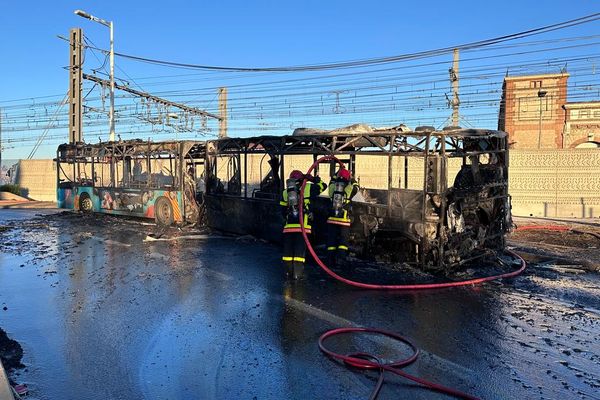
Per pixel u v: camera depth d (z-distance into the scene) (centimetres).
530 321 555
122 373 419
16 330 529
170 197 1375
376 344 483
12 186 2873
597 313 586
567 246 1087
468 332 519
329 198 886
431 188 770
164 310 596
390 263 838
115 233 1281
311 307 606
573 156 1842
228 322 549
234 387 391
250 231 1152
